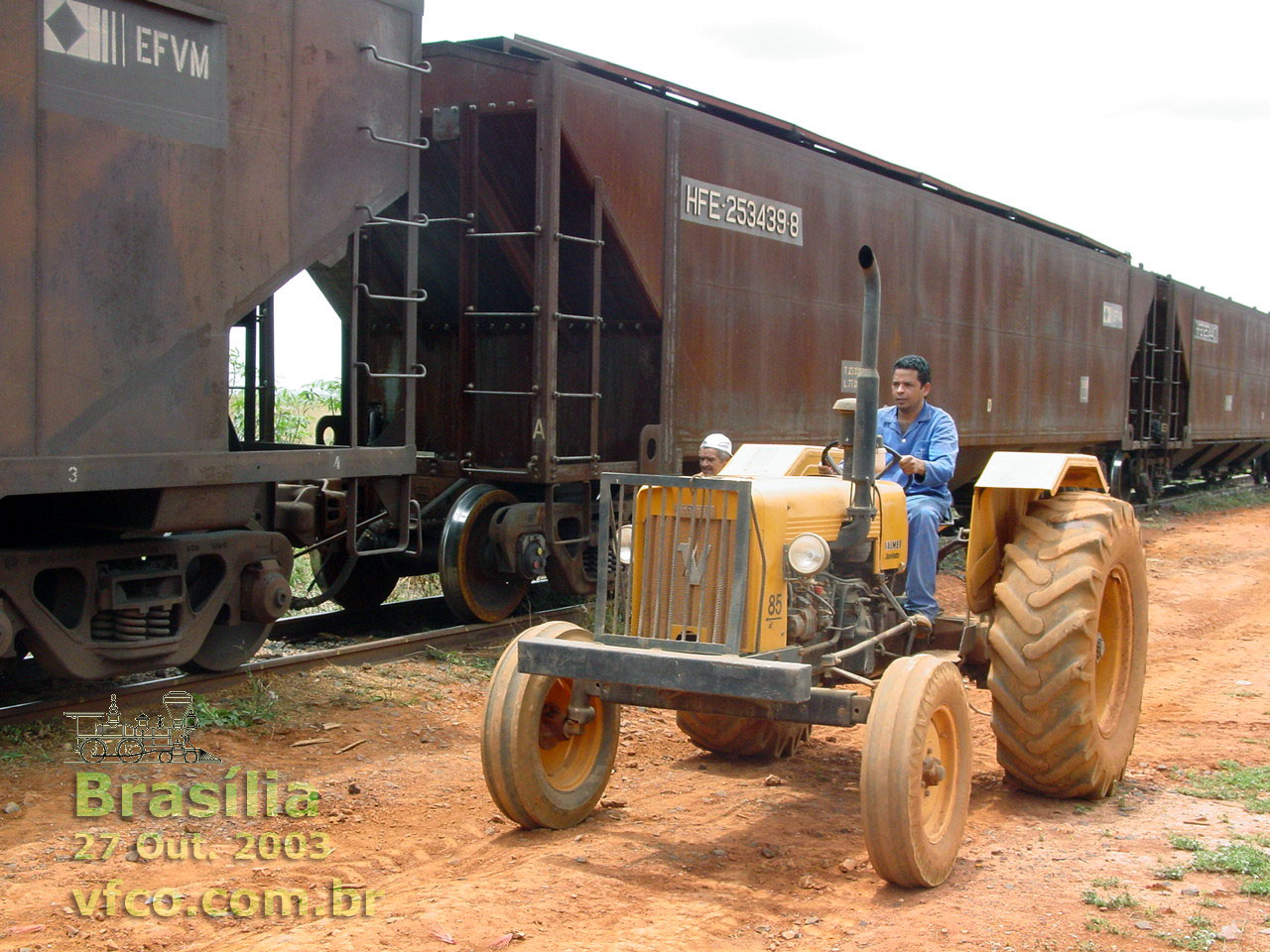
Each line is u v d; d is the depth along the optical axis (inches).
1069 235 702.5
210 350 250.4
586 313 370.3
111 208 230.5
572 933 152.3
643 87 374.3
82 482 224.8
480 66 342.0
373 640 352.2
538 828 193.0
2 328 213.8
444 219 340.8
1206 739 262.5
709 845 189.3
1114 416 756.0
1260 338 1093.8
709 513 178.7
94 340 228.5
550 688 191.0
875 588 214.8
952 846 176.6
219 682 270.1
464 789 218.1
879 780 164.2
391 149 292.2
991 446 611.2
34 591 248.4
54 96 220.1
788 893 169.2
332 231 278.1
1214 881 173.9
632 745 250.4
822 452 214.8
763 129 429.7
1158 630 408.2
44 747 227.1
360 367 303.0
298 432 576.1
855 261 465.1
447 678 299.0
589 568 376.8
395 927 151.9
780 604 184.5
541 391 338.0
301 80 268.4
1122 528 221.0
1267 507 950.4
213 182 249.6
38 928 152.0
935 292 527.5
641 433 359.3
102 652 243.8
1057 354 665.0
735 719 233.0
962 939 151.7
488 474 356.2
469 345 361.4
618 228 348.2
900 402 241.1
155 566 253.9
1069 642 201.0
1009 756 211.5
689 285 376.2
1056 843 191.8
